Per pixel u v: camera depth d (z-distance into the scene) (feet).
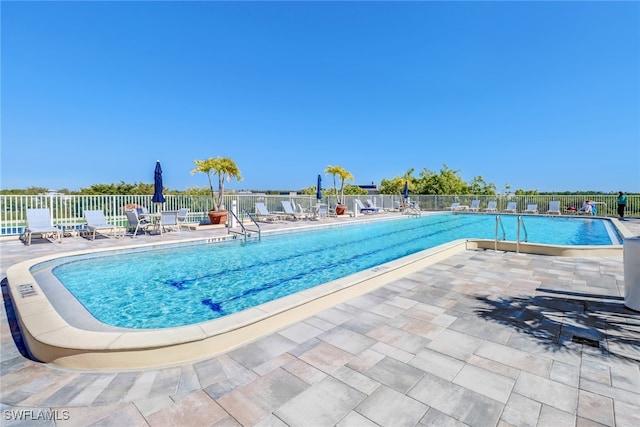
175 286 17.87
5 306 12.21
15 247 24.84
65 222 32.27
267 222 45.96
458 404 6.53
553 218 56.13
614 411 6.32
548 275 17.56
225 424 5.86
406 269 17.79
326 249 29.55
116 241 27.96
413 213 65.21
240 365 8.08
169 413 6.15
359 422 5.96
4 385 7.09
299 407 6.39
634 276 11.92
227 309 14.61
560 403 6.58
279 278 19.89
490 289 14.97
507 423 5.98
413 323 10.91
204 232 34.91
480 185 87.71
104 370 7.80
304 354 8.68
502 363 8.21
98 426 5.73
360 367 7.99
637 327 10.52
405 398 6.72
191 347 8.34
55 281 16.20
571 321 11.07
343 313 11.89
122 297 15.98
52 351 7.98
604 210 55.42
